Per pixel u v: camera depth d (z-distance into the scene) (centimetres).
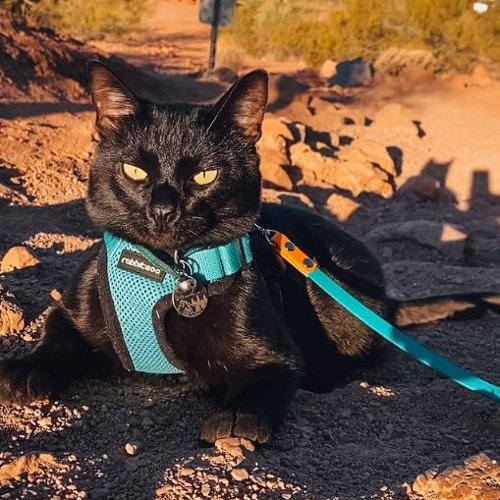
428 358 57
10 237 87
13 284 72
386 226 112
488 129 185
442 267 100
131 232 51
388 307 73
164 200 49
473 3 265
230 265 52
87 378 58
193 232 50
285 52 288
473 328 79
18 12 234
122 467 47
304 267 59
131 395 57
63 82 157
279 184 126
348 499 45
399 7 270
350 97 218
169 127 51
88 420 54
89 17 284
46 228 93
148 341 52
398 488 46
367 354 69
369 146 149
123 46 287
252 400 53
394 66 252
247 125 53
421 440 55
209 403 57
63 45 171
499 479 46
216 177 51
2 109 132
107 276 52
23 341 63
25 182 107
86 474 46
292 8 295
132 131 51
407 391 62
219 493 44
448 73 253
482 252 109
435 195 135
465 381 57
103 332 55
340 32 273
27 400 54
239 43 297
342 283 68
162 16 407
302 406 59
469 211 133
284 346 55
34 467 46
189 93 195
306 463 50
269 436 51
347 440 55
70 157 118
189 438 53
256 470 46
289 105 180
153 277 51
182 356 53
